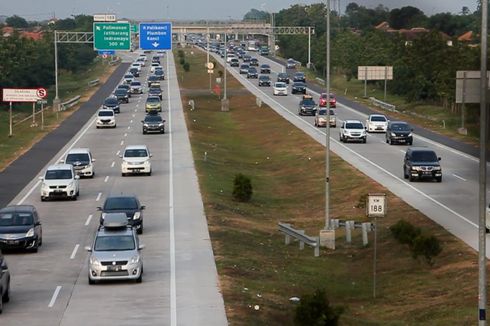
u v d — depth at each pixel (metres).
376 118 133.12
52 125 141.75
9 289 42.50
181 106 171.88
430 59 177.12
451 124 141.00
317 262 56.34
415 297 46.56
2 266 40.91
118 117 153.12
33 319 38.28
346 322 41.72
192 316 38.38
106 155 105.38
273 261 54.59
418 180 83.56
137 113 159.75
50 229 62.03
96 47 162.12
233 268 49.41
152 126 127.00
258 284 46.72
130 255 45.41
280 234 64.38
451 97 152.38
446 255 53.50
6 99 134.50
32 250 54.09
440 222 63.09
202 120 149.88
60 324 37.38
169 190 79.62
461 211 67.62
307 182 89.50
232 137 132.38
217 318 37.94
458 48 169.12
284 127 137.38
